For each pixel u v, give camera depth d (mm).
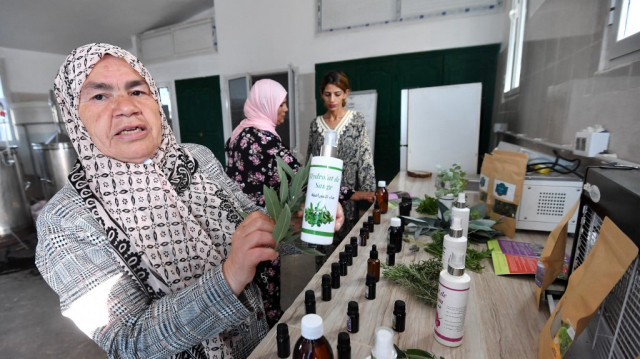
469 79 3119
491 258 903
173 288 634
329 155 501
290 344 601
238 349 741
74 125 622
